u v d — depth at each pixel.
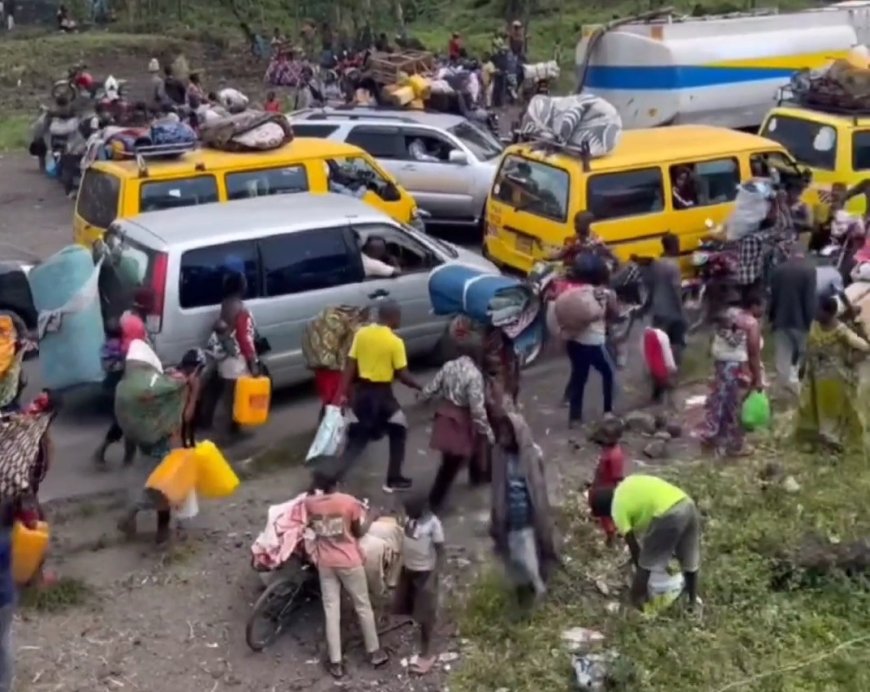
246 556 10.16
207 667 8.88
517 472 9.23
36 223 20.50
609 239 14.59
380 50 27.22
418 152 18.64
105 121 21.66
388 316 10.73
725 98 20.27
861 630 9.30
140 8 36.41
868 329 12.97
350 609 9.29
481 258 13.82
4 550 8.32
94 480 11.37
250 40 33.94
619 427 9.98
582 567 9.93
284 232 12.40
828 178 16.64
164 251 11.81
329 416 10.64
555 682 8.68
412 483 11.17
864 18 21.77
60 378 11.67
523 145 15.30
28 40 33.41
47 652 8.98
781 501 10.85
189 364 10.79
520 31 30.95
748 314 11.66
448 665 8.90
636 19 21.14
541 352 13.16
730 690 8.58
